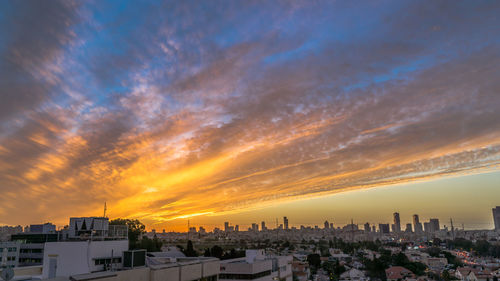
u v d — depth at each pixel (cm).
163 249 12481
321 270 19675
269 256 8069
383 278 17475
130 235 12194
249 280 6172
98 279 3055
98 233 4209
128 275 3431
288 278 8369
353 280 15625
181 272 4194
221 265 6316
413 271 19188
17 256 10162
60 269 3794
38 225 11531
